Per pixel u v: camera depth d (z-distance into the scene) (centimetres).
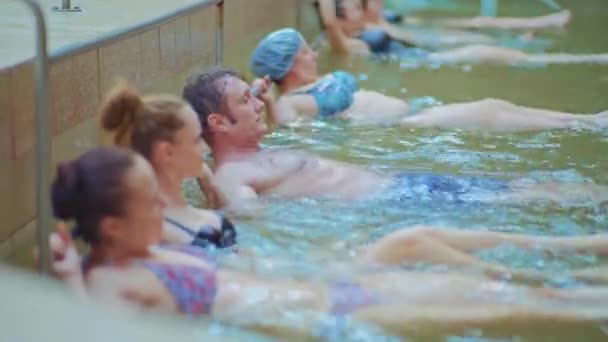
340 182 302
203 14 441
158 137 241
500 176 316
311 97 394
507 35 641
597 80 490
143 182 205
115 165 203
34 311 114
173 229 240
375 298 209
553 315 203
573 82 485
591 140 366
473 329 199
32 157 260
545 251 241
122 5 418
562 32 656
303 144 353
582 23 696
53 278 199
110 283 200
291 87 405
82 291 195
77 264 201
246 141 311
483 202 287
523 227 266
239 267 229
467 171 323
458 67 523
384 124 388
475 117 386
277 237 257
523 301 207
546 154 346
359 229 264
